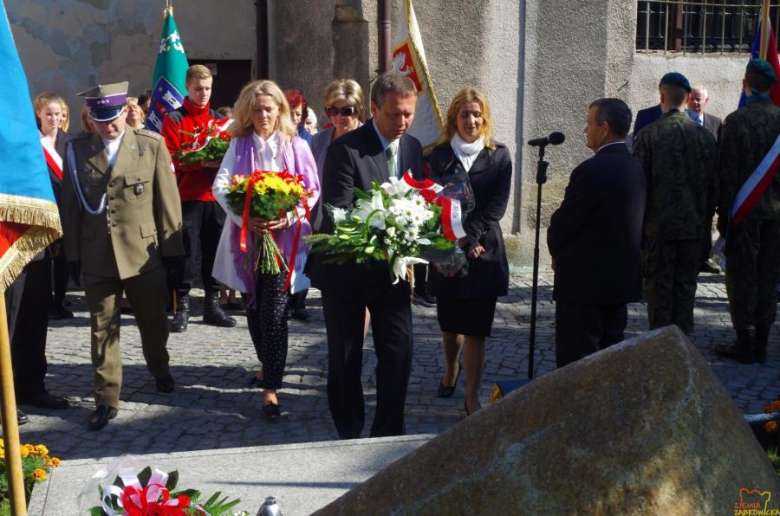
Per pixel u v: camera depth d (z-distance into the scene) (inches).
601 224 183.3
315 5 376.5
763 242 255.6
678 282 257.6
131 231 213.6
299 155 228.4
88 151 212.5
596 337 188.5
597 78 380.8
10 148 118.3
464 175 181.6
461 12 366.6
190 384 239.0
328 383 186.1
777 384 241.6
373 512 82.8
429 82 307.7
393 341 181.0
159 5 439.5
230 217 218.7
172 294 316.5
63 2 430.6
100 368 210.1
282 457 157.8
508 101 375.9
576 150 383.2
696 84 403.2
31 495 144.5
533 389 79.7
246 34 446.6
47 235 123.3
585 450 74.5
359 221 167.3
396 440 165.3
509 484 76.4
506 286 208.8
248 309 224.7
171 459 156.6
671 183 247.0
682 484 72.1
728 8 411.5
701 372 75.6
